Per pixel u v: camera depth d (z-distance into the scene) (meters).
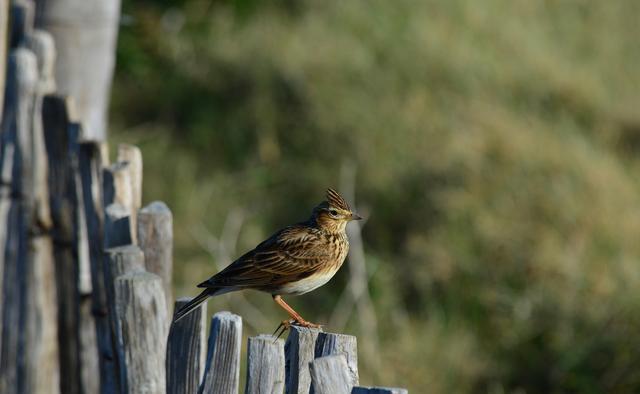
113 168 6.88
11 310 8.03
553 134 15.71
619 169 14.78
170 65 18.69
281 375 5.11
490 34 19.31
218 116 17.36
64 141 7.71
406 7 19.80
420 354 11.88
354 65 17.61
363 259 12.72
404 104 16.66
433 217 13.96
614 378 11.48
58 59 10.73
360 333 12.12
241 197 15.48
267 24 19.33
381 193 14.67
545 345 12.09
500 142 14.92
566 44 20.11
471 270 12.95
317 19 19.47
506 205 13.72
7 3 8.96
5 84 8.05
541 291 12.47
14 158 7.89
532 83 17.58
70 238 7.84
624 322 11.95
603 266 12.52
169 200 15.34
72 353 7.99
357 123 16.17
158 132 17.30
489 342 12.28
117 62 18.62
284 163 16.06
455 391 11.58
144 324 5.53
